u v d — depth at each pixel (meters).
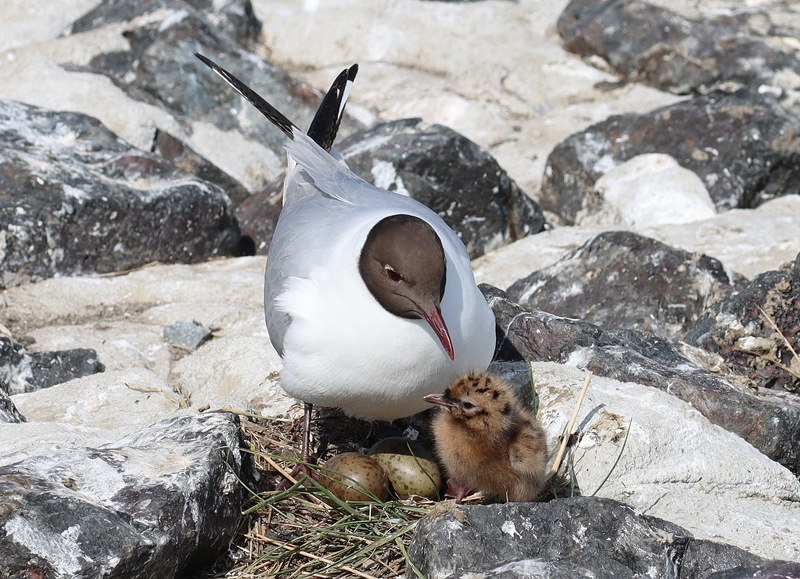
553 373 8.45
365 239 7.07
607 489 7.26
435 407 8.52
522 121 21.75
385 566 6.60
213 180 17.45
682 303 10.92
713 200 17.23
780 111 18.22
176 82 20.00
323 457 8.27
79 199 13.09
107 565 5.73
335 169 8.66
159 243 13.79
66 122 15.20
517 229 15.84
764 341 9.61
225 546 6.77
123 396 9.06
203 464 6.70
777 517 7.12
